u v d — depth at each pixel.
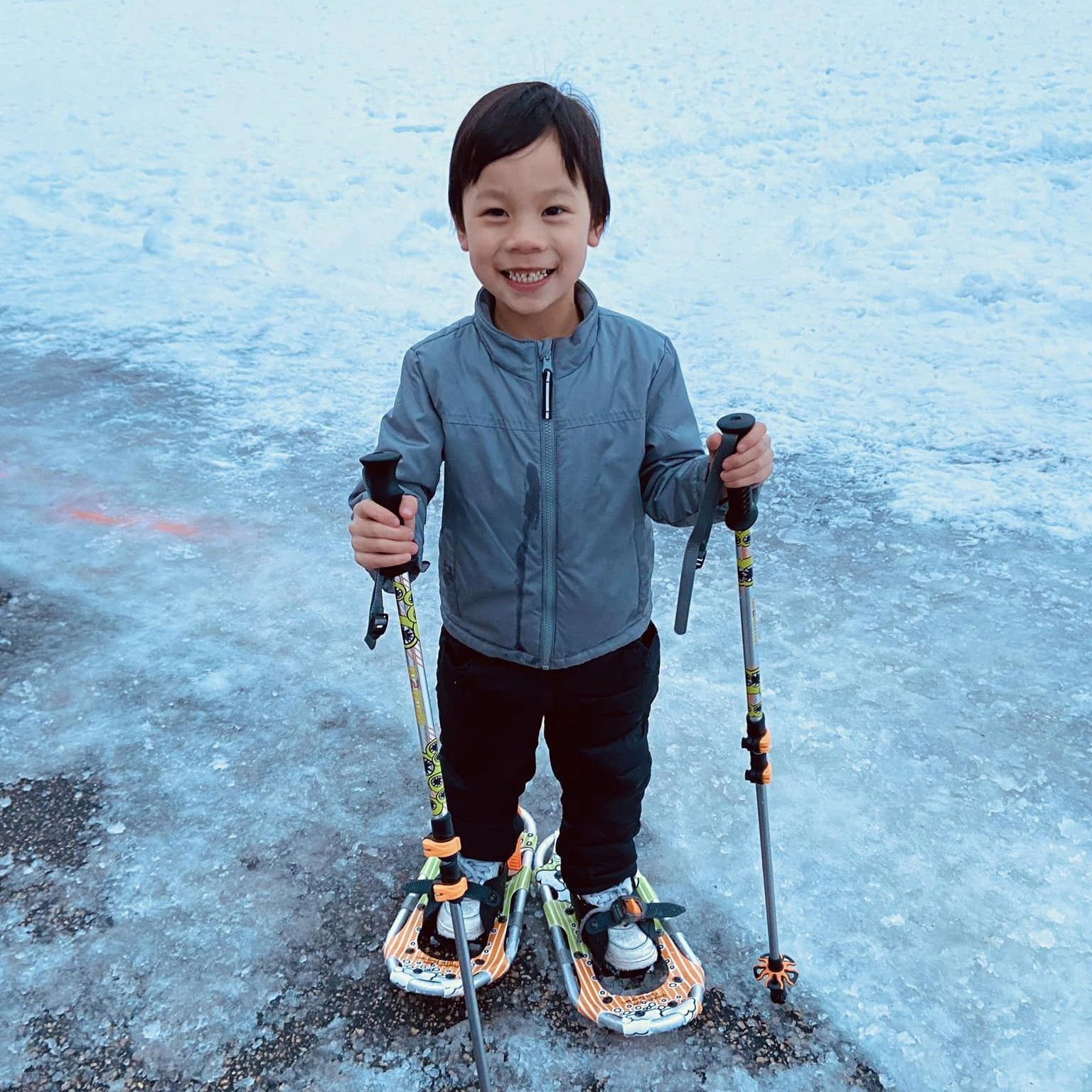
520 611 1.94
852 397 4.73
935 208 7.05
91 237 6.90
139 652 3.15
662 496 1.90
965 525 3.77
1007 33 12.22
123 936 2.24
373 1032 2.06
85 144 8.91
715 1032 2.06
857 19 13.47
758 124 9.18
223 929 2.27
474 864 2.21
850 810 2.58
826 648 3.17
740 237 6.89
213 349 5.31
